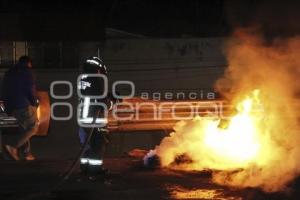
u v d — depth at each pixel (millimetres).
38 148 18703
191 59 25125
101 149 12000
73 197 10273
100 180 11586
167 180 11578
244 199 10156
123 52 25297
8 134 16484
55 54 25422
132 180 11570
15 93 13758
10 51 25391
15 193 10453
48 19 25688
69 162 13539
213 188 10906
